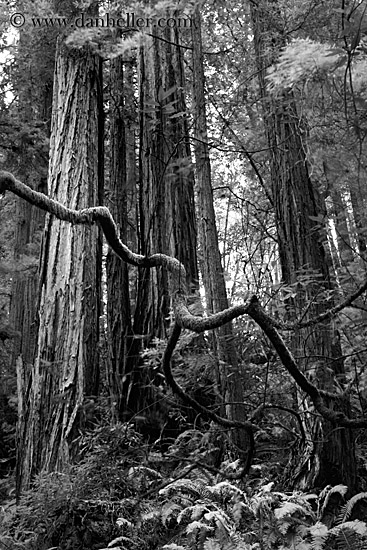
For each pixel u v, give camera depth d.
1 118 8.24
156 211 7.79
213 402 5.98
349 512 3.38
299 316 4.33
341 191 4.23
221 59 6.35
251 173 6.37
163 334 7.07
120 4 4.39
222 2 5.16
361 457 4.59
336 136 3.55
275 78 3.08
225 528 3.49
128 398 6.45
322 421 4.07
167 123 7.64
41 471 4.76
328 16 3.94
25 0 6.33
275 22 4.79
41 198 2.42
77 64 6.41
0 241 11.40
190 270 7.70
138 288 7.54
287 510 3.42
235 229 7.36
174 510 4.05
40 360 5.62
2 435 8.18
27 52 7.65
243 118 5.88
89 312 5.75
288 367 2.67
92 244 5.95
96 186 6.30
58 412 5.37
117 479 4.25
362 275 4.03
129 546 3.87
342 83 3.23
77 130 6.27
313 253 4.62
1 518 4.30
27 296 10.52
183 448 5.08
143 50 7.66
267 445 4.89
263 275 5.36
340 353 4.39
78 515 4.14
